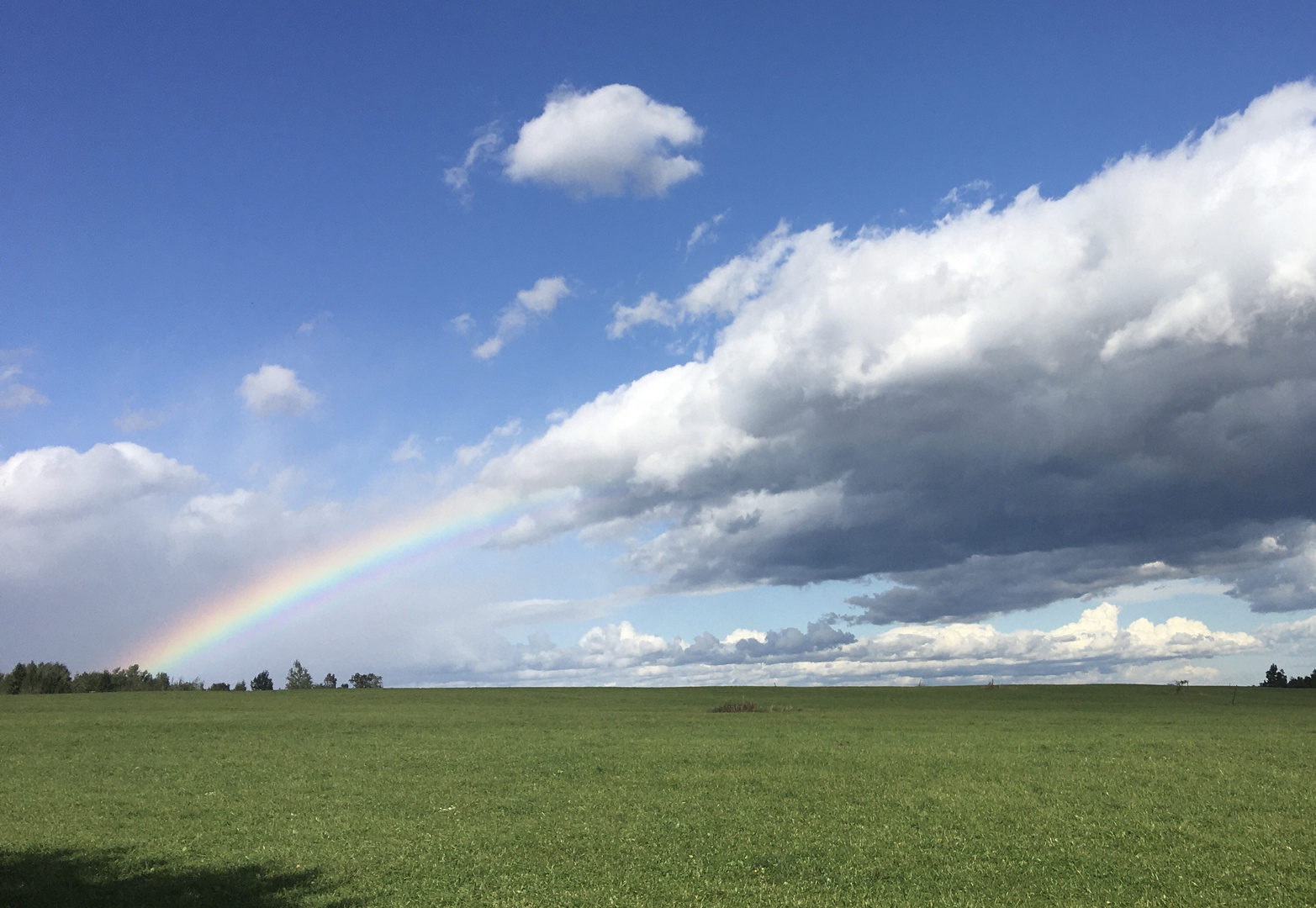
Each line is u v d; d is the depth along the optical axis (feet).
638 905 65.62
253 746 187.42
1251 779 130.93
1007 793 117.39
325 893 69.26
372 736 211.00
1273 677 618.03
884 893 69.21
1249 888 69.77
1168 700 414.41
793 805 108.47
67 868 77.36
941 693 476.54
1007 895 68.39
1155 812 102.63
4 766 151.33
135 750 178.91
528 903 66.13
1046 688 510.17
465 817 100.99
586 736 212.23
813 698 442.09
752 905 65.72
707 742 193.77
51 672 597.52
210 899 68.18
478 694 457.68
